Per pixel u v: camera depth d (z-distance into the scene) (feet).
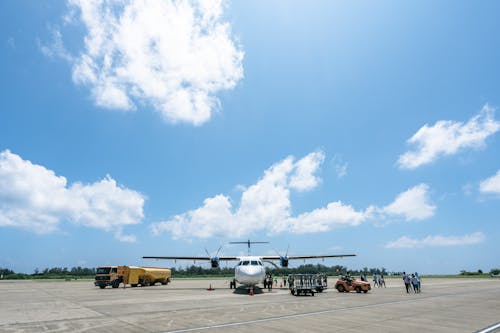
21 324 40.04
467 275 401.70
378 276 137.80
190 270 440.86
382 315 47.21
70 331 35.29
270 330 35.45
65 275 370.12
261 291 104.42
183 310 53.11
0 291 109.19
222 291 104.68
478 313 49.88
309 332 34.37
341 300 71.26
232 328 36.70
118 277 129.39
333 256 123.65
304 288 84.23
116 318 44.55
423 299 74.18
